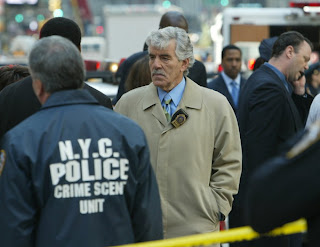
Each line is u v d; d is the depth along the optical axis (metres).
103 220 8.59
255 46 37.56
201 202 11.91
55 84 8.80
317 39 37.72
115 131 8.80
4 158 8.41
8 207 8.28
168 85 12.28
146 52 16.23
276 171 6.43
